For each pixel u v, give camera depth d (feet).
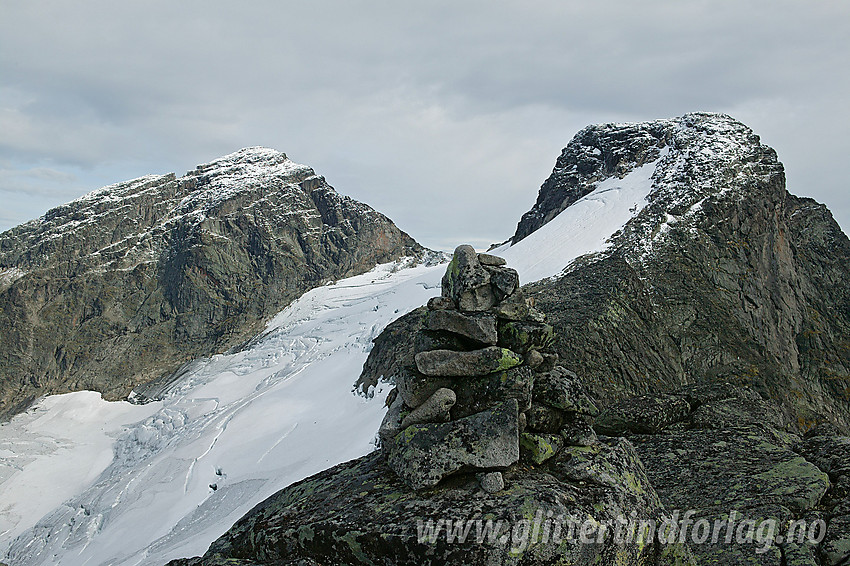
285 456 131.85
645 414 33.99
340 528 19.70
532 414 22.90
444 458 20.81
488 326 22.89
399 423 22.82
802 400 157.17
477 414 21.71
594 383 120.57
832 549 22.08
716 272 182.39
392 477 22.21
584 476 21.49
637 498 21.67
